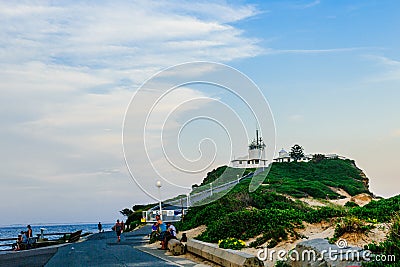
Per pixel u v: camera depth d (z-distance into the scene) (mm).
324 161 68500
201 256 17422
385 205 19031
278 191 38656
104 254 21938
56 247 30531
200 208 31016
